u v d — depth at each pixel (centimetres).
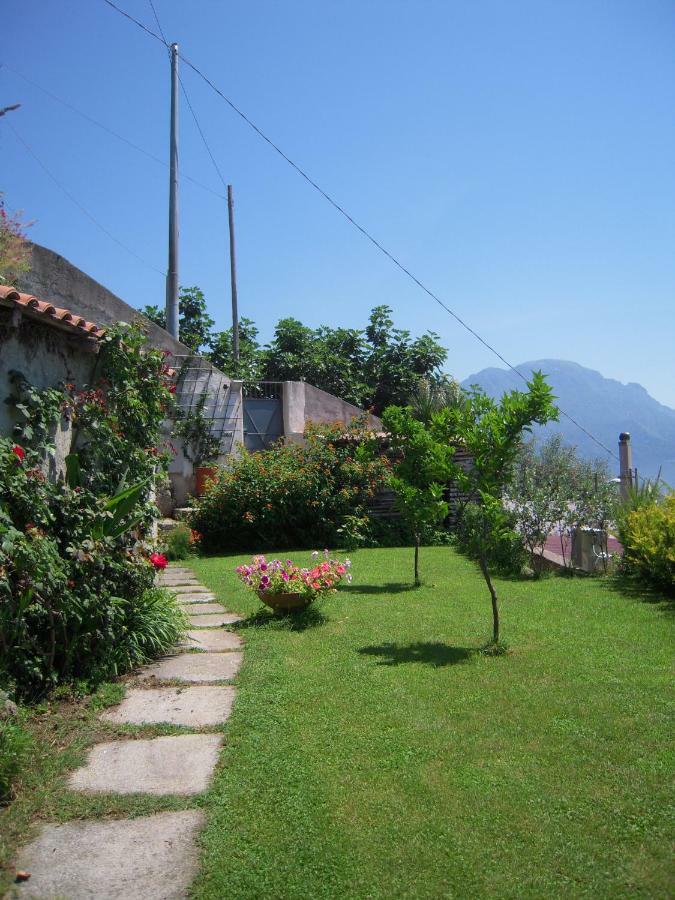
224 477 1391
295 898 278
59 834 326
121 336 668
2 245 740
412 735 421
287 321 2503
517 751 396
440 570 1073
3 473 485
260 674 546
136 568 605
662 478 1052
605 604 783
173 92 1745
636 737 409
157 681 541
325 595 763
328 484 1420
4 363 524
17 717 438
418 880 286
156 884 288
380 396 2484
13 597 472
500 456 611
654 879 280
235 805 347
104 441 629
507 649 593
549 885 279
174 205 1744
